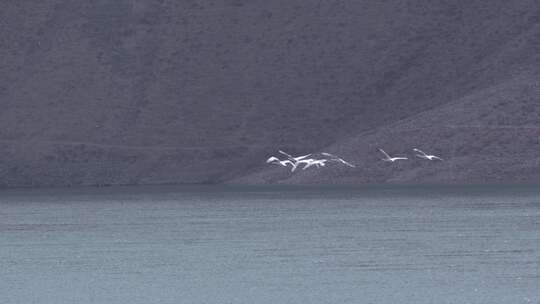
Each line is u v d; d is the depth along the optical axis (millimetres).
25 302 181875
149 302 180250
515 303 172500
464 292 182000
